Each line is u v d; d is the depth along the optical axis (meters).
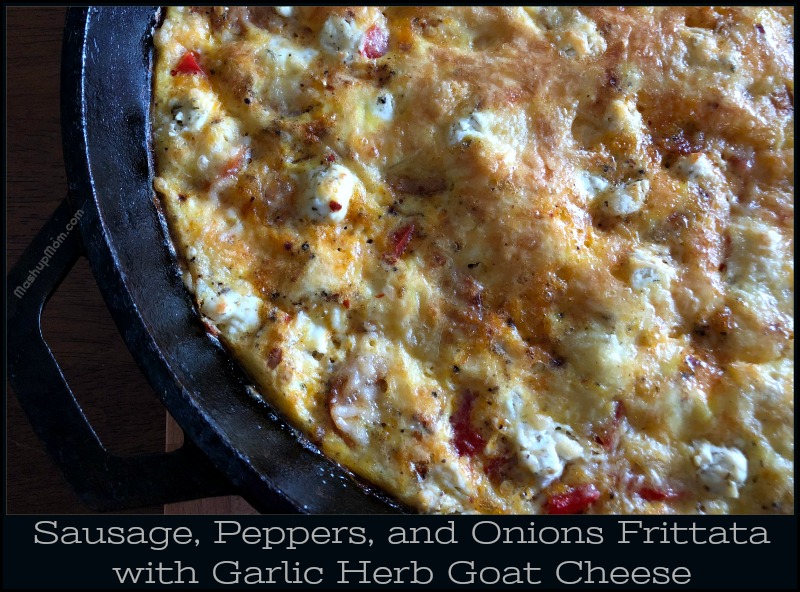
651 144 0.23
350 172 0.23
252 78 0.24
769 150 0.23
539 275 0.22
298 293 0.22
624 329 0.22
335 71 0.24
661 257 0.22
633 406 0.21
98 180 0.21
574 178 0.23
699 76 0.24
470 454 0.22
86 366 0.30
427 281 0.22
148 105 0.24
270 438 0.22
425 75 0.23
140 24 0.24
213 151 0.23
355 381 0.22
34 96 0.31
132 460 0.20
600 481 0.21
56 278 0.21
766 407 0.21
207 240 0.23
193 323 0.22
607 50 0.24
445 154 0.23
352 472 0.22
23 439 0.29
